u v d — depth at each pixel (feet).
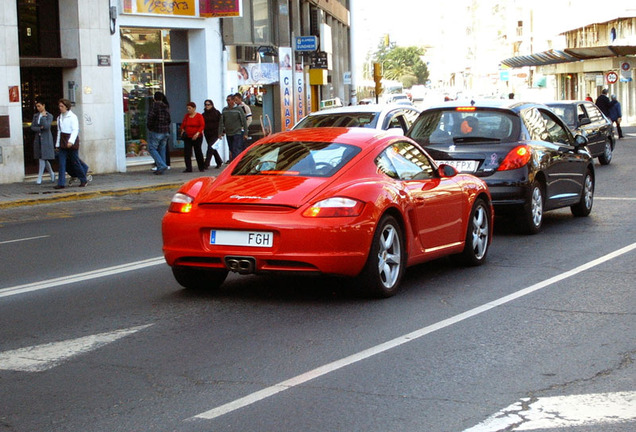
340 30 197.47
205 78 90.43
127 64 83.15
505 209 39.24
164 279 30.42
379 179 26.94
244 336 22.25
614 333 22.18
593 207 49.98
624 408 16.43
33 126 67.56
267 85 113.50
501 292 27.50
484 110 40.52
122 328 23.26
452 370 19.06
